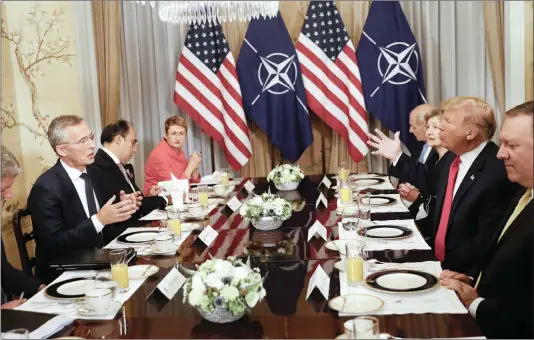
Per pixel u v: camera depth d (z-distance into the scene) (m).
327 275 2.21
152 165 4.87
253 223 3.05
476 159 2.95
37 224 3.01
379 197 3.85
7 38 4.36
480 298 2.10
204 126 5.75
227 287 1.78
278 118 5.78
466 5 5.79
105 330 1.82
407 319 1.80
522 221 2.23
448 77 5.89
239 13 4.66
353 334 1.50
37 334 1.77
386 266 2.36
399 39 5.63
